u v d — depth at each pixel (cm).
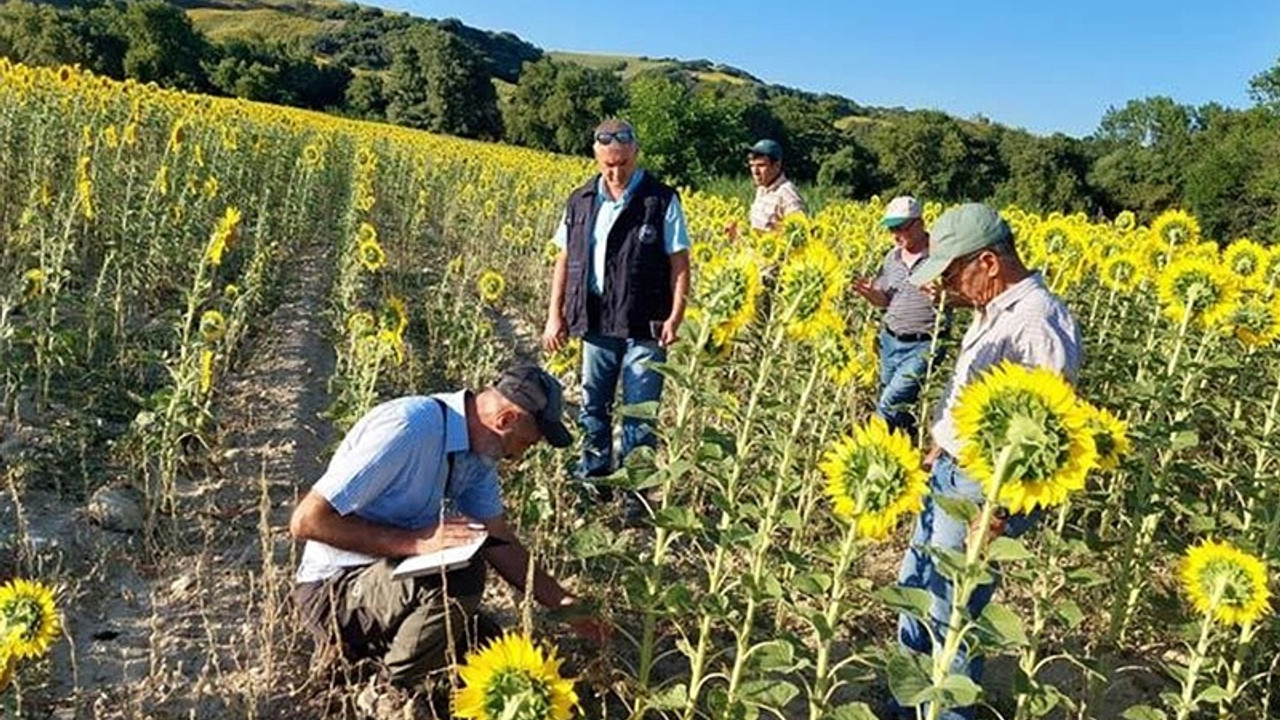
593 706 422
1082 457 252
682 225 595
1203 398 602
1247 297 644
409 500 399
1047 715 467
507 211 1806
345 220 1246
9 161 1086
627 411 406
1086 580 373
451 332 843
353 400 576
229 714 383
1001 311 388
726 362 445
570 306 608
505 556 418
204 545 508
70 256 829
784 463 393
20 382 591
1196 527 472
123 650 421
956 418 263
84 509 520
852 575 530
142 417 534
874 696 477
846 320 894
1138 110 7250
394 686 401
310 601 409
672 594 373
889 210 682
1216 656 439
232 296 866
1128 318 786
